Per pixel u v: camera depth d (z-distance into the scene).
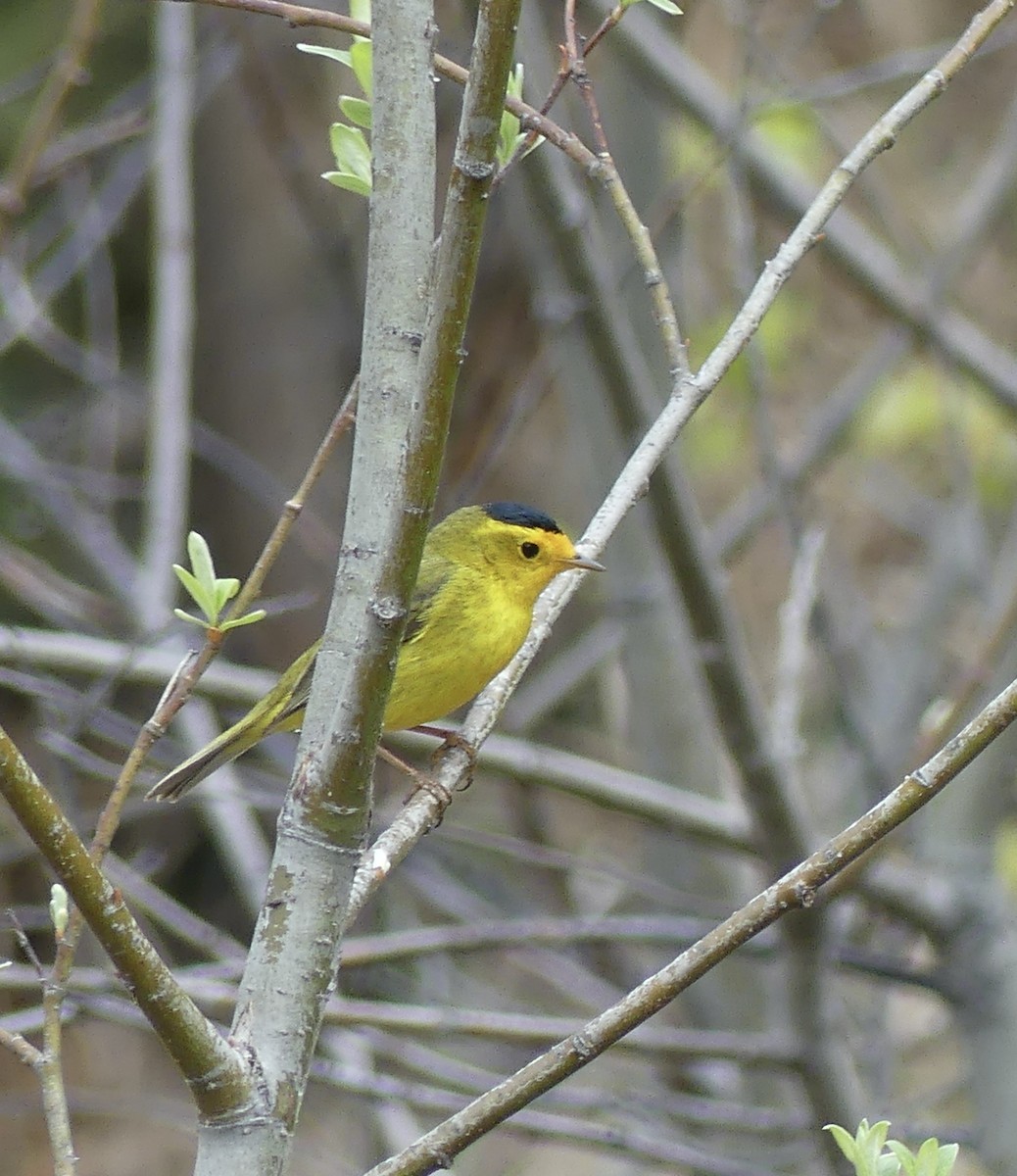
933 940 11.30
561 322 10.69
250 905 11.51
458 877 16.20
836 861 4.61
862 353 19.94
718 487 19.20
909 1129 10.72
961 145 20.56
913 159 20.36
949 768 4.61
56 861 4.08
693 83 12.55
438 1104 9.69
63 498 13.25
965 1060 11.34
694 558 9.38
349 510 5.35
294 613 19.28
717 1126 11.06
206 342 19.69
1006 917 11.22
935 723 9.64
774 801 9.87
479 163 4.22
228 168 19.36
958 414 14.07
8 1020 8.99
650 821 10.66
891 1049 13.05
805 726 17.25
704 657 9.59
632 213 6.37
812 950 9.81
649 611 12.57
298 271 19.61
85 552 12.49
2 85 17.92
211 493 19.61
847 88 12.46
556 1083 4.62
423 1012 9.34
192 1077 4.42
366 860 6.16
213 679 10.24
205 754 8.51
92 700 9.89
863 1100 11.16
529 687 18.50
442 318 4.30
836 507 20.78
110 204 15.09
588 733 17.36
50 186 16.62
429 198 5.41
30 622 15.52
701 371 6.64
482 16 4.19
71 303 17.98
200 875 18.84
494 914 14.38
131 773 5.17
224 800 11.05
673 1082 13.37
